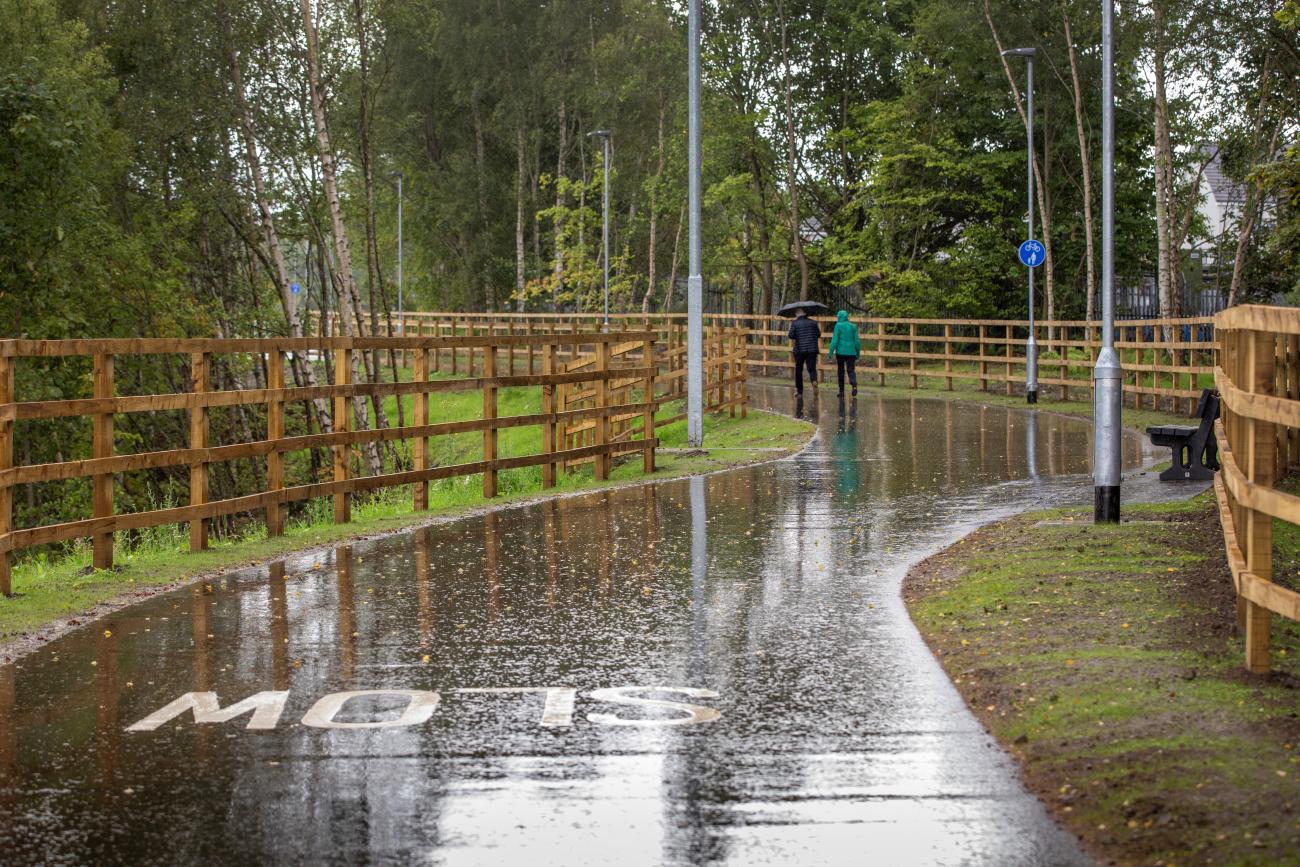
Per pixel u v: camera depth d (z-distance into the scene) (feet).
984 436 74.54
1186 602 27.96
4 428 32.01
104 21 116.57
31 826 16.87
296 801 17.72
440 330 186.09
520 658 25.54
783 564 35.47
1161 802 16.61
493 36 212.43
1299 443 47.16
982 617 27.73
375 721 21.42
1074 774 18.06
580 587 32.63
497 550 38.58
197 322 119.03
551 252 225.76
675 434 86.69
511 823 16.87
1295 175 76.07
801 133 171.01
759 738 20.29
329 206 116.37
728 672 24.29
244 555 37.99
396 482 47.37
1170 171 116.67
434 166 235.40
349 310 116.37
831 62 170.91
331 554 38.24
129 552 46.78
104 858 15.84
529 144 223.30
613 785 18.26
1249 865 14.74
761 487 53.47
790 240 176.86
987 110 156.97
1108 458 39.78
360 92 133.59
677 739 20.30
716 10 168.25
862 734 20.40
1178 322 87.35
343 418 45.29
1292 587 29.40
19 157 94.17
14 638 27.61
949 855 15.61
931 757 19.24
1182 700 20.58
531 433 118.11
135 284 111.24
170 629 28.32
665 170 197.26
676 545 38.99
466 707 22.18
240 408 120.57
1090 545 35.60
